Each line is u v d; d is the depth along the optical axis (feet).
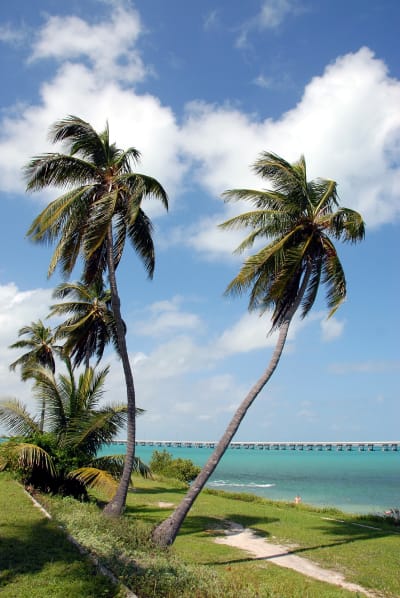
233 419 49.90
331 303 55.21
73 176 57.41
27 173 55.21
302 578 40.60
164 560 33.55
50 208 55.11
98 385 70.79
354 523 74.49
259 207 55.88
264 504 98.27
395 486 187.52
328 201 56.29
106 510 53.72
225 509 81.46
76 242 58.13
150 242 62.08
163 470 147.95
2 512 44.34
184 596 26.32
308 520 73.77
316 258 56.80
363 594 37.37
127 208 57.11
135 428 56.85
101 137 60.90
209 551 48.85
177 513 46.47
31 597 24.56
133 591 26.35
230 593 27.35
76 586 25.98
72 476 61.21
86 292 94.99
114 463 64.90
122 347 57.31
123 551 33.81
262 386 51.08
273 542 56.03
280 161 54.60
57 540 35.09
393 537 61.46
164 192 57.77
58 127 56.08
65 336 102.27
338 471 288.92
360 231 55.26
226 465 355.77
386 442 510.17
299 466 349.00
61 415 67.82
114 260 60.13
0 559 30.58
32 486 62.18
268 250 52.03
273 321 56.54
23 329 137.39
